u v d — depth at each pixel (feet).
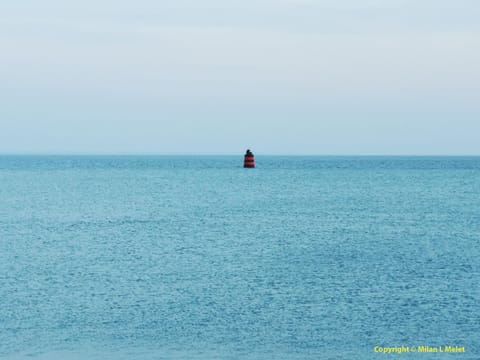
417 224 342.64
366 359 123.03
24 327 141.18
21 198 520.42
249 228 323.57
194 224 341.82
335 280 189.37
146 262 221.46
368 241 277.44
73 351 126.41
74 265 215.31
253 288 178.40
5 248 255.70
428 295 169.89
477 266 214.69
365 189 650.02
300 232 307.78
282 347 128.98
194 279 190.80
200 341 132.57
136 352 126.21
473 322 145.07
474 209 430.20
